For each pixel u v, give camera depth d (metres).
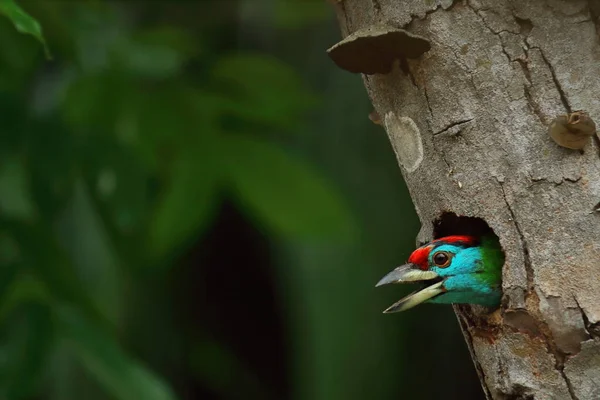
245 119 12.55
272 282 16.78
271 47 15.91
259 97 12.37
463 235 8.47
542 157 7.34
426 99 7.79
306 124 14.40
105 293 14.42
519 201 7.41
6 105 11.47
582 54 7.35
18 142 11.41
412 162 8.04
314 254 14.69
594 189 7.18
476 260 8.20
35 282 10.91
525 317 7.37
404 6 7.81
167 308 15.52
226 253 16.91
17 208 12.11
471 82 7.59
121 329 14.61
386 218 14.53
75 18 12.05
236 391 16.39
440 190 7.83
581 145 7.18
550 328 7.23
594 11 7.34
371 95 8.32
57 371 13.94
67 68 12.02
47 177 11.32
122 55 11.79
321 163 14.80
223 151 11.91
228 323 16.95
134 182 11.66
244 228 16.94
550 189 7.30
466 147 7.64
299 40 15.77
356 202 14.61
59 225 14.27
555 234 7.26
